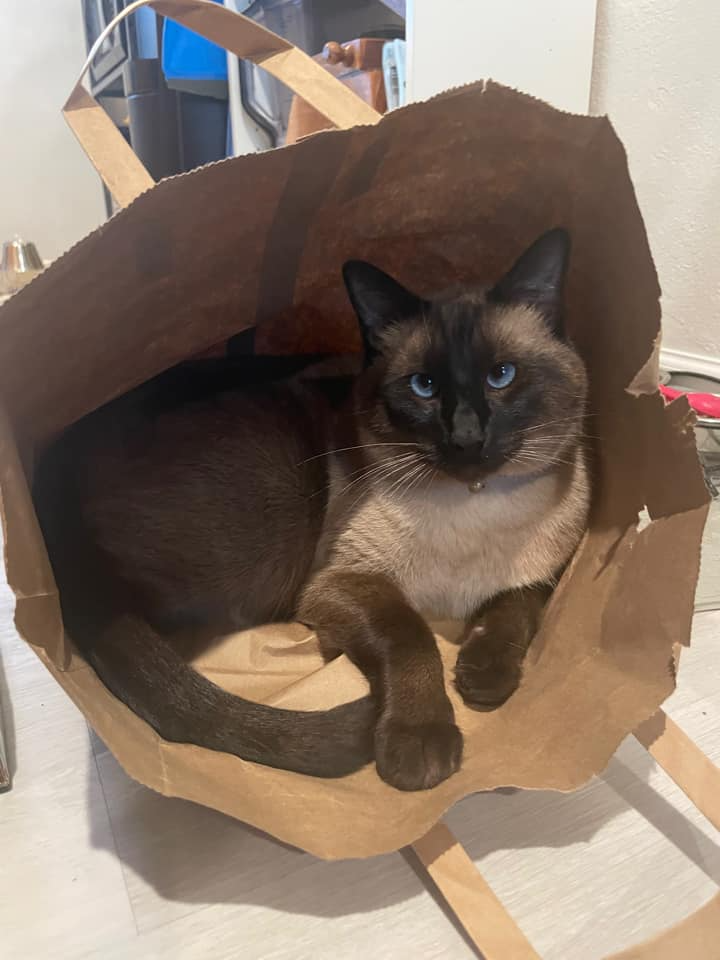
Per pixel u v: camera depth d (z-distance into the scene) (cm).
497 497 89
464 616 100
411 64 146
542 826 77
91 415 93
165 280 74
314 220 82
